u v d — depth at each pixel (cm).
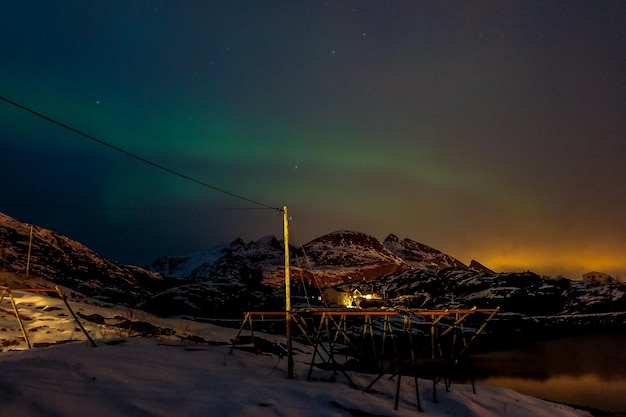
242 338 2636
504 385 2652
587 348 4594
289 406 1008
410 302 7381
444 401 1327
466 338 5384
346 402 1105
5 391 770
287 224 1530
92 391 870
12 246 4631
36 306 2227
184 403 906
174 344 1633
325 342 3622
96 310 2531
